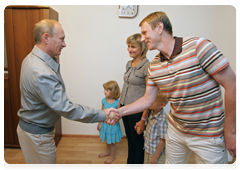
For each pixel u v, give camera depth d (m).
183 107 1.01
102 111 1.29
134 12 2.22
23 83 1.11
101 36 2.30
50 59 1.17
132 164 1.76
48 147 1.25
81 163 1.90
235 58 1.78
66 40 2.30
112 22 2.26
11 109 2.13
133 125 1.65
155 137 1.42
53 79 1.06
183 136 1.09
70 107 1.11
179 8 2.23
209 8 2.21
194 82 0.92
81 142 2.38
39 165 1.27
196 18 2.24
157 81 1.08
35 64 1.08
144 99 1.29
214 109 0.95
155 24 0.95
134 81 1.59
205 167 1.02
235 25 1.79
